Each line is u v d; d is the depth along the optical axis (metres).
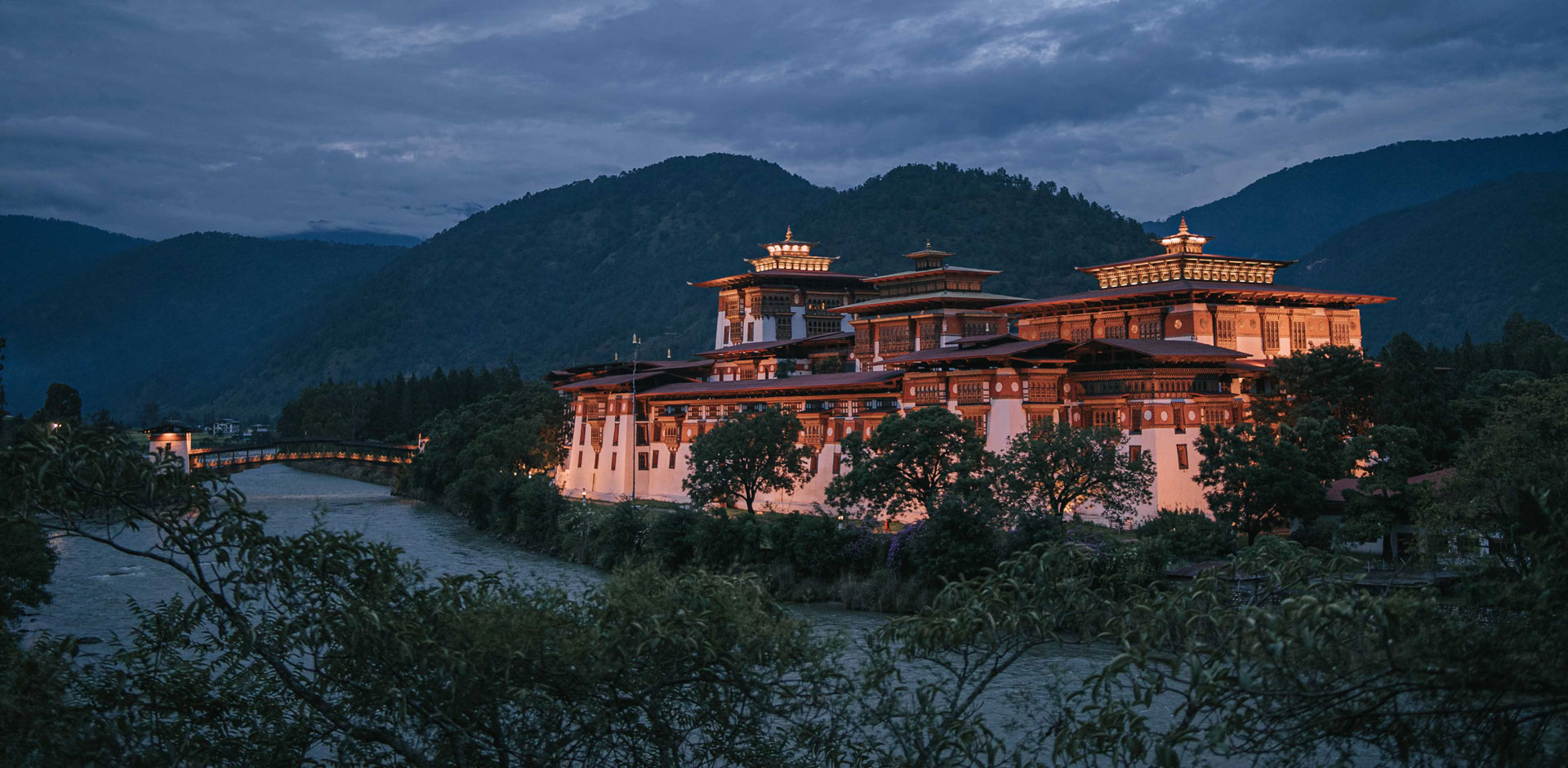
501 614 28.83
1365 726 22.44
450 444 172.75
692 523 99.25
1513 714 21.70
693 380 154.62
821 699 31.34
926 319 138.25
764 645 30.77
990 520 82.75
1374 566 65.75
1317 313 120.19
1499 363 154.25
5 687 24.33
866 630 72.62
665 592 30.64
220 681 29.61
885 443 92.31
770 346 158.50
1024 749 30.19
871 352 146.50
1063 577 30.70
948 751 30.73
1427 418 97.06
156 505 26.67
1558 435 61.19
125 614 76.19
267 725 29.38
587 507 117.94
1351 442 86.94
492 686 28.06
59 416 156.50
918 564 82.81
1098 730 25.38
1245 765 39.09
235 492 27.45
